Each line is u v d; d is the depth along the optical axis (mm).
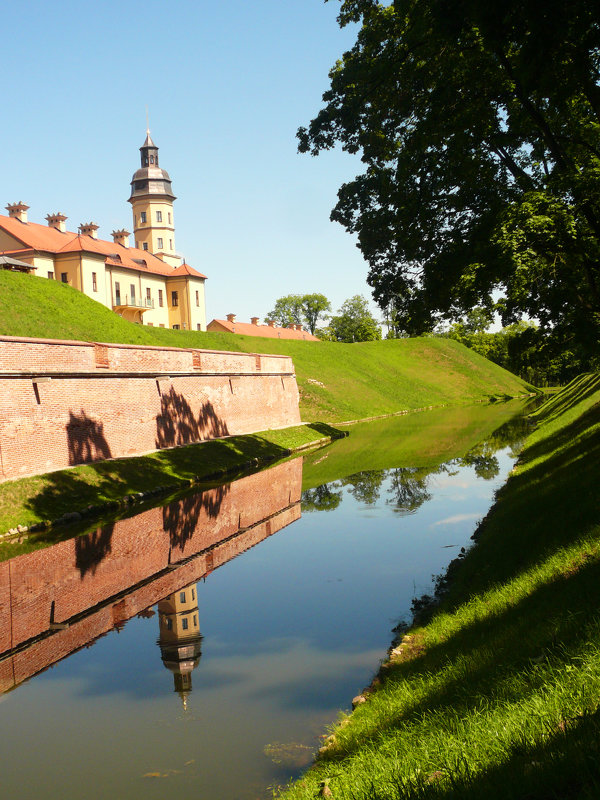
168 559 15852
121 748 7402
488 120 18578
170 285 86125
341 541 17141
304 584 13523
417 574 13797
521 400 87812
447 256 20203
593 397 35344
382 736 6164
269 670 9438
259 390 46406
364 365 86375
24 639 11008
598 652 5391
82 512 21172
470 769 4324
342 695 8484
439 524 18406
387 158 21078
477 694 5953
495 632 7934
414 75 18734
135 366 30828
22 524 19156
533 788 3670
